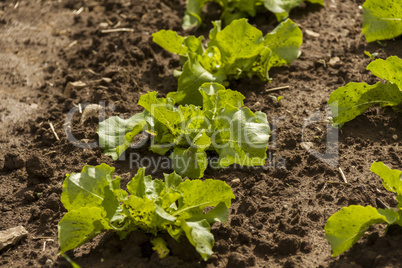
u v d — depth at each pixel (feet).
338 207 12.30
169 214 10.92
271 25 19.67
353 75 16.66
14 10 23.04
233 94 13.78
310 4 20.86
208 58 16.11
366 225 10.69
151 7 21.84
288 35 16.60
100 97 16.89
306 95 16.28
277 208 12.47
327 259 10.96
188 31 20.15
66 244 10.96
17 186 14.11
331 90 16.34
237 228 11.93
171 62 18.43
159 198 11.21
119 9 21.99
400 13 16.60
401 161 13.34
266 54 16.42
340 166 13.52
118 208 11.44
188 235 10.61
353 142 14.24
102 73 18.26
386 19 16.94
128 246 11.34
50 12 22.67
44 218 12.75
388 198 12.33
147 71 18.10
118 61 18.61
